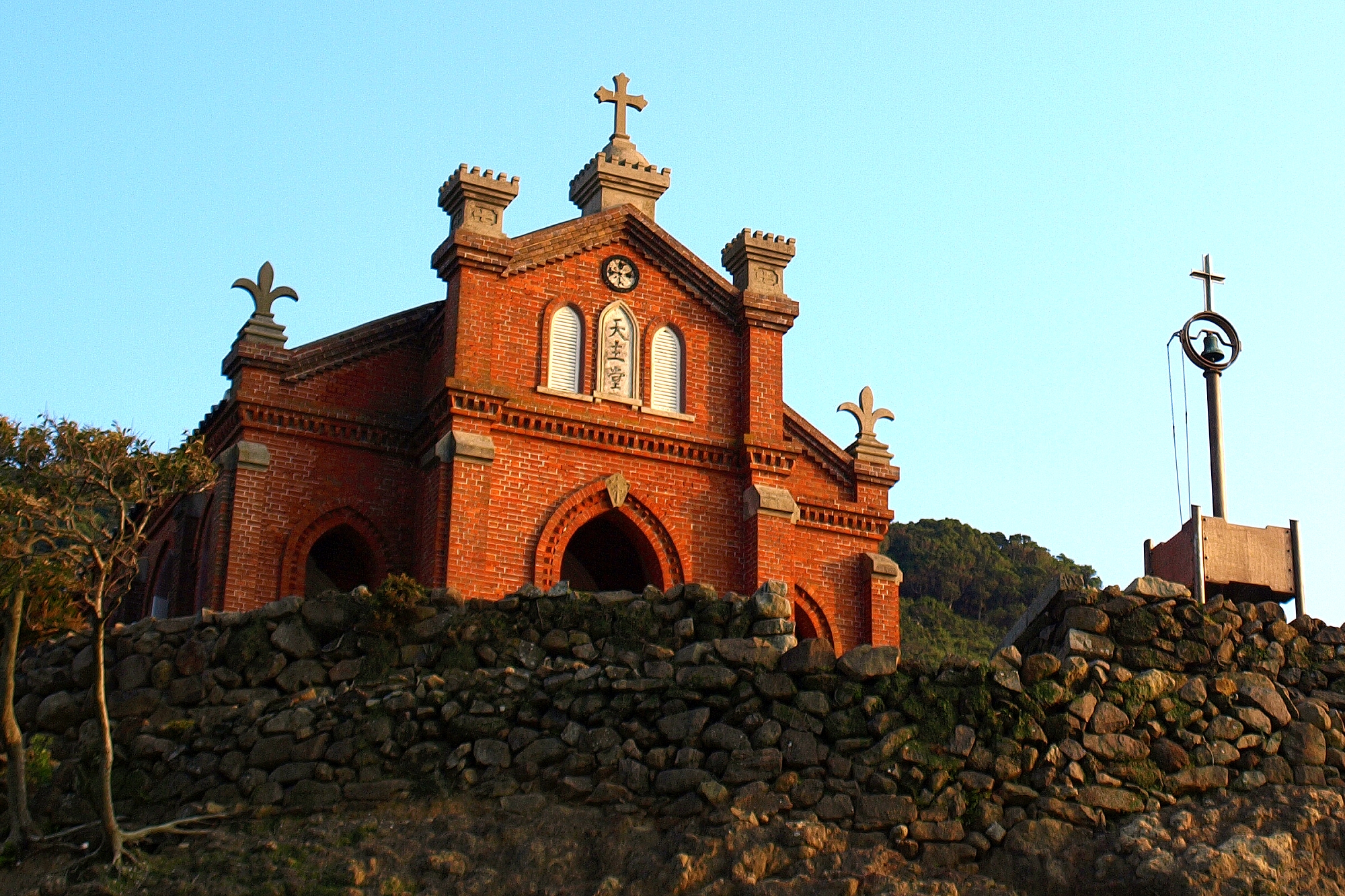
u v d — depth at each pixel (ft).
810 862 66.80
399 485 110.22
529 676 73.87
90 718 74.38
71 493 71.36
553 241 112.37
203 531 110.93
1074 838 68.03
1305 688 73.77
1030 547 281.54
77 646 76.84
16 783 69.41
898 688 71.31
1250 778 70.44
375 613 74.90
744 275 117.60
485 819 69.77
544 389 109.50
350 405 110.83
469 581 102.12
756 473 112.68
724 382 115.44
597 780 70.74
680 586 75.51
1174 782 70.08
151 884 66.03
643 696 72.38
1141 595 74.08
